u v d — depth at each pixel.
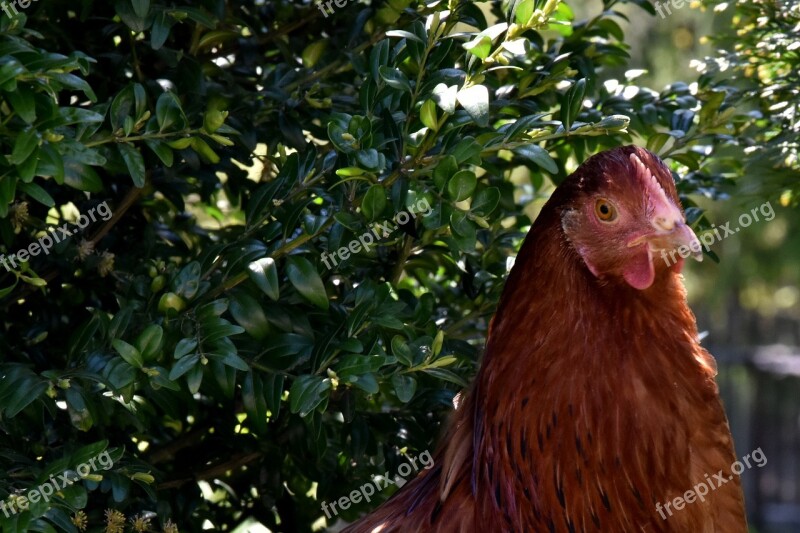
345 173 5.03
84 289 6.33
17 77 4.43
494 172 6.24
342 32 6.77
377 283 6.03
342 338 5.42
